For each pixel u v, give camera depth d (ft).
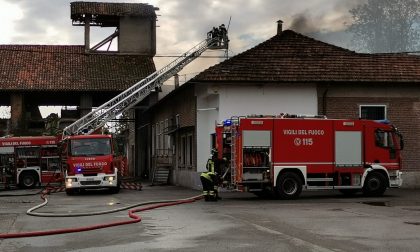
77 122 99.25
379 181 64.75
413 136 80.69
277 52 81.41
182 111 95.14
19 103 130.93
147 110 131.23
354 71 79.87
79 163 76.95
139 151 146.00
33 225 40.01
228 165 63.31
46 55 144.56
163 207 53.36
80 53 147.84
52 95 142.41
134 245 30.12
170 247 29.27
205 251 27.89
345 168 63.36
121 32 154.61
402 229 35.50
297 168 61.67
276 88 78.23
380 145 65.00
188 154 90.33
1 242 31.99
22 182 98.43
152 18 156.56
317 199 61.52
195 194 73.15
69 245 30.58
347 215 44.14
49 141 99.76
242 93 77.46
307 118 62.54
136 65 144.87
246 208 51.03
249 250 27.94
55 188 85.87
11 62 138.72
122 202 61.57
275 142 61.31
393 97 80.89
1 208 55.42
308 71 78.84
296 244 29.63
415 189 77.56
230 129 62.28
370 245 29.25
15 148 98.68
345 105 79.77
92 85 131.54
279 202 57.77
